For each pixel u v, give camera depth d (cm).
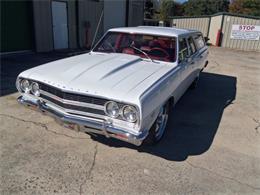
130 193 284
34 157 337
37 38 1086
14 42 1016
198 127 469
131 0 1775
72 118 318
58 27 1190
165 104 391
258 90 769
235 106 603
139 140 291
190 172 329
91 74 339
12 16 983
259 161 368
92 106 308
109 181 301
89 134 403
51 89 332
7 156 336
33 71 365
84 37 1365
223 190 300
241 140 430
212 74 970
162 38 454
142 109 285
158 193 288
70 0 1221
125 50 464
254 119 529
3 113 462
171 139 414
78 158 340
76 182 295
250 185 313
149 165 337
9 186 282
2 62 862
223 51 1759
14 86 615
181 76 446
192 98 646
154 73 370
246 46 1973
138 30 482
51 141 379
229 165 352
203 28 2231
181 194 289
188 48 513
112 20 1606
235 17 1950
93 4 1387
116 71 356
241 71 1062
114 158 346
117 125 303
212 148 395
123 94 295
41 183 290
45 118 452
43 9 1085
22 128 412
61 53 1118
